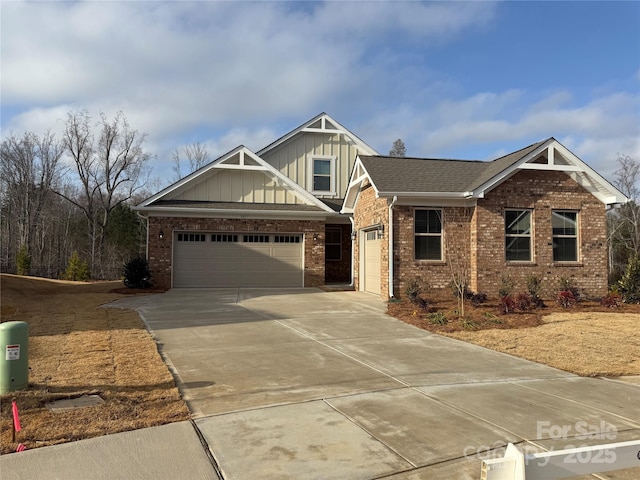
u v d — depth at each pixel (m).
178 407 5.35
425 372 7.10
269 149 23.44
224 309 13.16
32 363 7.04
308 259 19.75
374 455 4.23
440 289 15.11
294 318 11.81
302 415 5.20
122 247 38.88
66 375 6.45
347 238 23.67
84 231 40.66
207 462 4.06
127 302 14.48
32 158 38.75
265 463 4.05
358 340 9.38
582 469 3.08
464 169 16.84
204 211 18.69
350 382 6.50
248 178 20.14
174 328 10.33
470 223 15.31
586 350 8.59
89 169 38.62
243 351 8.30
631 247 35.78
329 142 24.23
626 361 7.86
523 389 6.32
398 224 15.00
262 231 19.38
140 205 18.28
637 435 4.74
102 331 9.62
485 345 8.98
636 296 14.61
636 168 37.03
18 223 38.50
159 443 4.42
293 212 19.33
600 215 15.84
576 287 15.42
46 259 39.06
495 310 12.59
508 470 2.86
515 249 15.32
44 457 4.11
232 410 5.33
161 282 18.52
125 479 3.76
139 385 6.11
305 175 23.91
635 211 36.66
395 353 8.33
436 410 5.42
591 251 15.70
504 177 14.76
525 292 15.02
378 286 16.72
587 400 5.88
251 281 19.41
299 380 6.57
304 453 4.25
